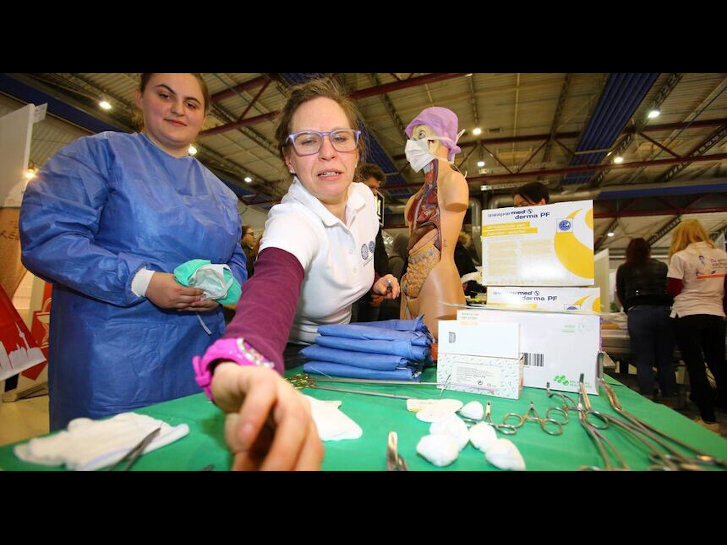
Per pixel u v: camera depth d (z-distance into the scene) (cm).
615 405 64
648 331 263
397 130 608
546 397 73
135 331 92
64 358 90
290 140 89
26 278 307
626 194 822
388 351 81
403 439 53
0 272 165
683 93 507
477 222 761
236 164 720
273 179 793
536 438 53
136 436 48
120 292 84
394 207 848
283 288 57
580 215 83
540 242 86
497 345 75
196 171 111
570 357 77
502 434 54
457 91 511
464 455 48
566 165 739
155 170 98
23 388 280
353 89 461
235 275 110
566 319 77
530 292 86
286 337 50
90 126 488
